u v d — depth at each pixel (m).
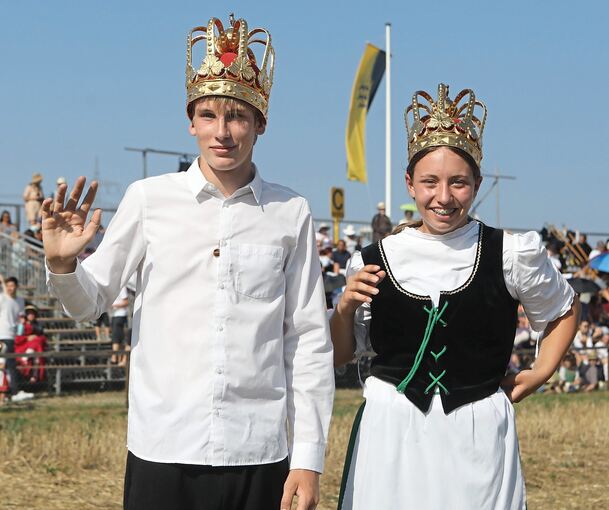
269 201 3.25
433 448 3.48
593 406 12.08
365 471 3.54
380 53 21.33
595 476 8.30
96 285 3.13
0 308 13.27
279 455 3.18
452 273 3.59
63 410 12.12
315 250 3.33
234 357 3.12
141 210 3.19
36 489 7.47
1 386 13.16
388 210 21.42
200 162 3.24
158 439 3.08
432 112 3.59
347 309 3.63
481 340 3.55
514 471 3.54
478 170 3.62
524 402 12.88
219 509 3.09
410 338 3.57
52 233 3.01
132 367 3.21
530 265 3.55
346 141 20.84
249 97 3.17
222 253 3.16
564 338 3.68
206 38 3.21
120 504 7.12
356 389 14.40
